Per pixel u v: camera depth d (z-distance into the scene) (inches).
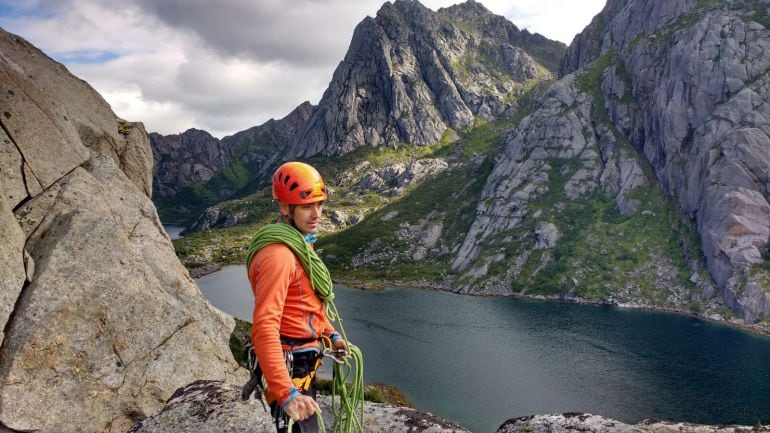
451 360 3080.7
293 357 122.3
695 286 4854.8
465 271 6141.7
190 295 657.6
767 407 2470.5
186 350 507.8
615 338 3631.9
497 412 2363.4
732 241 4852.4
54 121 604.4
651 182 6402.6
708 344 3523.6
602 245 5772.6
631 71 7342.5
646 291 4940.9
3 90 547.2
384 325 3900.1
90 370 428.5
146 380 464.8
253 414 210.1
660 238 5634.8
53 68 800.9
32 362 396.5
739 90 5738.2
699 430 193.0
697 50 6171.3
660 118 6338.6
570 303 4923.7
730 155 5270.7
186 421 207.2
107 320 450.6
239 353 1961.1
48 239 487.2
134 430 206.8
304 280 122.8
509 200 6968.5
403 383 2704.2
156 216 723.4
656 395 2605.8
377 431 205.5
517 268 5772.6
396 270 6555.1
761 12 6304.1
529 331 3784.5
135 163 882.8
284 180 123.6
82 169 627.5
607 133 7155.5
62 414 402.3
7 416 374.0
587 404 2480.3
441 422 216.7
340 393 137.6
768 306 4160.9
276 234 120.6
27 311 407.8
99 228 489.1
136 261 503.2
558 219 6348.4
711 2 7007.9
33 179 549.6
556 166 7209.6
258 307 114.5
